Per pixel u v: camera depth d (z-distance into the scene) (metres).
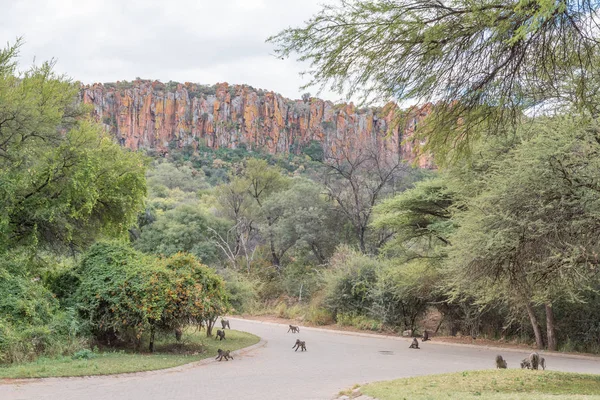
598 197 12.23
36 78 21.47
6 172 19.34
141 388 12.05
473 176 23.20
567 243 12.59
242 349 22.89
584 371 18.41
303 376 15.45
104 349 19.08
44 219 20.05
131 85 171.00
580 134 13.15
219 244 55.22
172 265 21.19
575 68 8.98
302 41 8.21
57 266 22.62
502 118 9.38
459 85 8.49
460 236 16.38
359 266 40.06
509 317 29.91
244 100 161.62
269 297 52.12
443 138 9.79
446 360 21.23
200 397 11.00
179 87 168.50
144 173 24.23
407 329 35.78
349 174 49.03
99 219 23.97
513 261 13.87
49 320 17.25
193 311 19.30
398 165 47.34
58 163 20.17
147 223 59.09
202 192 97.44
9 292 16.64
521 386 12.61
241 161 135.88
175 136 162.00
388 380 14.09
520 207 13.34
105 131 24.98
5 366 13.88
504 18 7.42
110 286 19.03
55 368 13.70
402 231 33.16
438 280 31.25
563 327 27.78
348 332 36.34
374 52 8.19
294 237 54.62
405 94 8.48
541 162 12.96
